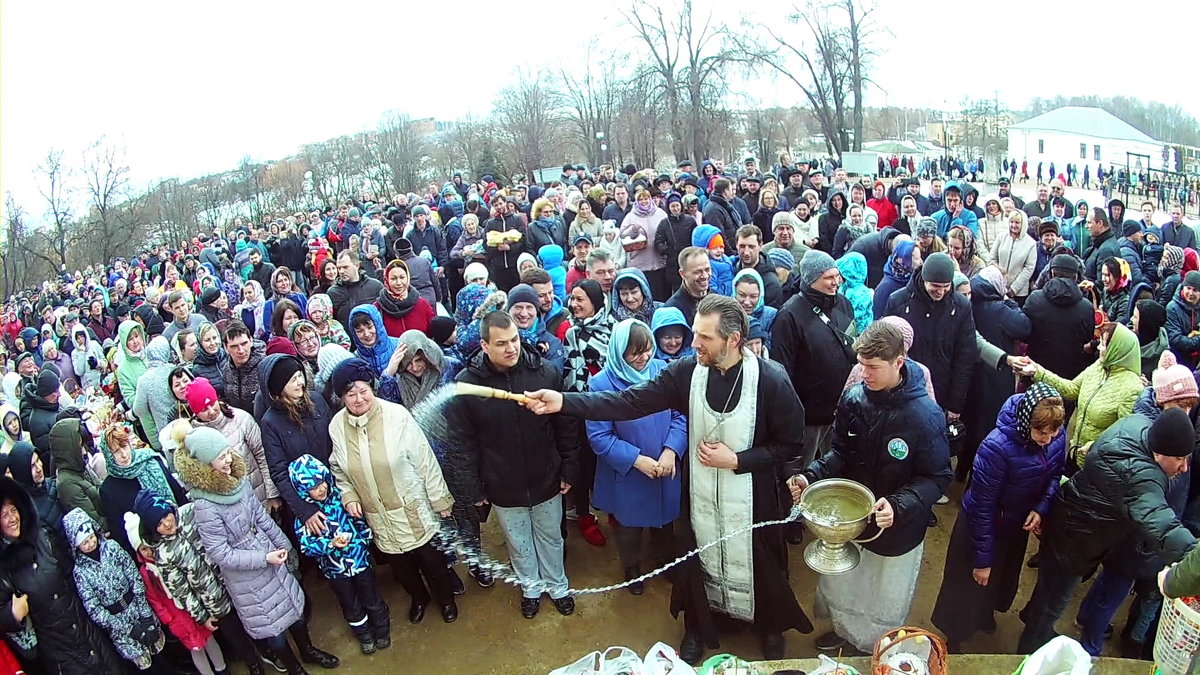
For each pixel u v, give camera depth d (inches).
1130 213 874.8
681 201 357.1
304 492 148.0
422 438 153.1
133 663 141.3
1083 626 142.3
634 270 187.3
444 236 438.0
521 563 161.0
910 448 122.6
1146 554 125.4
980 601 137.1
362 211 717.3
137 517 138.4
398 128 2174.0
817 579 169.3
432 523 155.4
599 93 1804.9
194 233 1838.1
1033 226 343.6
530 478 152.7
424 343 173.0
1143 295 240.2
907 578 131.1
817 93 1446.9
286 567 151.5
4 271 1321.4
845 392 133.2
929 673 105.7
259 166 2203.5
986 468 128.8
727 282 223.1
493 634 160.2
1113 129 2165.4
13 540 125.5
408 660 155.3
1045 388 124.1
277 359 149.0
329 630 165.6
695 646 145.1
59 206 1413.6
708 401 125.9
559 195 497.4
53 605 128.4
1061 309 189.9
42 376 227.9
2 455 143.7
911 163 1363.2
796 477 133.0
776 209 400.2
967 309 176.2
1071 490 126.5
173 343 255.1
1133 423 120.7
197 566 140.9
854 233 308.2
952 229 247.1
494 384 147.3
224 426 155.6
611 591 169.9
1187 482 128.8
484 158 1798.7
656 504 155.5
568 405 129.1
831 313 173.3
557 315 198.4
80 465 160.4
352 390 144.1
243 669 158.4
